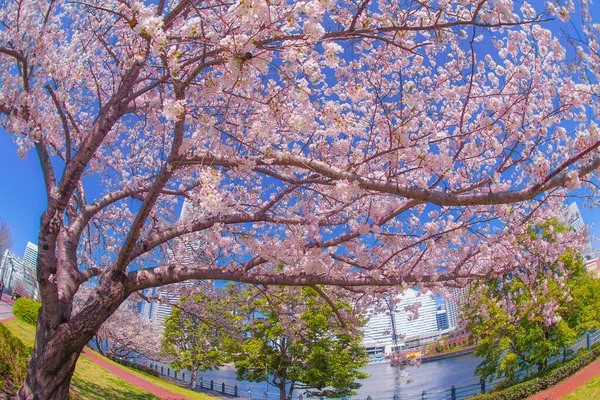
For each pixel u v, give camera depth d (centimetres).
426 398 1827
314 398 2102
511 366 1731
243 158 452
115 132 834
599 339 2206
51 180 542
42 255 484
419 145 437
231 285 844
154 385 1581
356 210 633
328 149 586
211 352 2200
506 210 594
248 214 583
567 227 838
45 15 510
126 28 630
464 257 659
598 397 1241
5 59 534
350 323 709
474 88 594
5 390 721
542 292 934
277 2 322
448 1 393
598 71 484
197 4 467
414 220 743
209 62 369
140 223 500
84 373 1198
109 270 548
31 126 494
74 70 579
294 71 411
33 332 1361
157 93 684
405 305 791
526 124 564
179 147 435
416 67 606
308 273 561
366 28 388
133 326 2375
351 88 388
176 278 565
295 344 1441
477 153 554
